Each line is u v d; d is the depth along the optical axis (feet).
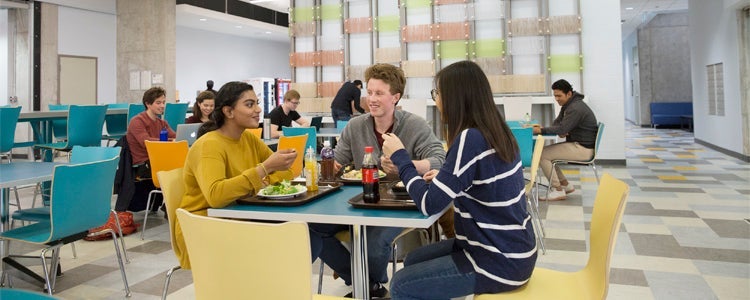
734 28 26.37
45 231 8.11
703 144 33.35
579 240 12.05
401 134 8.28
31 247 12.09
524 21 26.03
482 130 5.16
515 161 5.23
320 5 29.60
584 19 25.62
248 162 7.14
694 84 35.06
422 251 6.17
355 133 8.58
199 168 6.34
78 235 8.25
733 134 27.25
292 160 6.36
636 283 9.05
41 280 9.39
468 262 5.21
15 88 33.55
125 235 13.16
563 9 25.77
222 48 48.49
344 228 8.00
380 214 5.26
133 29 35.88
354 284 6.05
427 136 8.22
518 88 26.11
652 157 28.40
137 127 14.29
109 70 37.42
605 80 25.48
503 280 5.09
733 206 15.19
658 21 52.01
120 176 13.84
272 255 3.81
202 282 4.25
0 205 9.18
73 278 9.86
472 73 5.33
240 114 6.68
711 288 8.70
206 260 4.14
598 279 5.23
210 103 15.92
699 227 12.85
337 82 29.25
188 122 16.65
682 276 9.35
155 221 14.89
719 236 12.00
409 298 5.37
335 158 8.62
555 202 16.69
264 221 6.05
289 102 20.06
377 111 7.97
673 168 23.80
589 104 25.68
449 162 5.11
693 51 35.01
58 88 34.12
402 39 27.71
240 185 5.95
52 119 18.88
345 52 29.14
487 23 26.76
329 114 29.37
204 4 38.01
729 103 27.73
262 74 54.19
